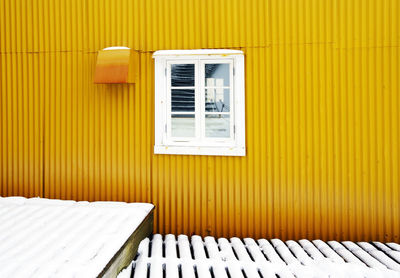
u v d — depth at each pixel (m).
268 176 3.92
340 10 3.82
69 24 4.14
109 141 4.12
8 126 4.27
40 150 4.23
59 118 4.19
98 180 4.15
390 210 3.83
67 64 4.16
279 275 2.95
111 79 3.72
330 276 2.84
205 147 3.94
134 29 4.04
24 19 4.22
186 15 3.97
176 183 4.05
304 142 3.87
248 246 3.54
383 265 3.07
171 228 4.06
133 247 3.17
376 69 3.79
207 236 3.92
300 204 3.91
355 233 3.86
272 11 3.88
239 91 3.90
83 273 2.28
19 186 4.27
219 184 3.99
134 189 4.11
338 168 3.86
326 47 3.83
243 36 3.90
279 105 3.88
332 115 3.84
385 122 3.80
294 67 3.86
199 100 4.01
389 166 3.81
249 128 3.92
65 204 3.80
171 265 3.05
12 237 2.79
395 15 3.78
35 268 2.31
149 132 4.06
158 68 3.99
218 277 2.86
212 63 4.00
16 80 4.24
